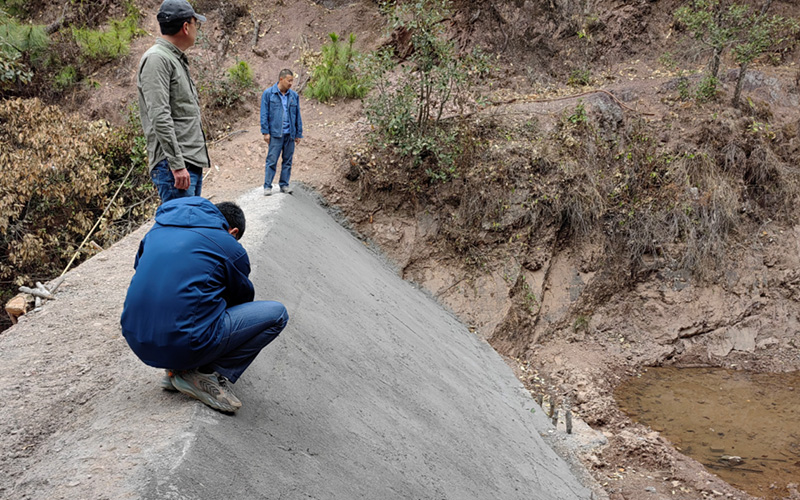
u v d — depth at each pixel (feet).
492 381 24.94
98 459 8.96
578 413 24.70
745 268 32.45
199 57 41.63
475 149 32.86
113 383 11.98
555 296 31.94
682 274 32.30
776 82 36.99
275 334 10.64
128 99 39.63
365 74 36.63
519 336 30.48
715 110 35.14
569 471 19.79
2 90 39.91
